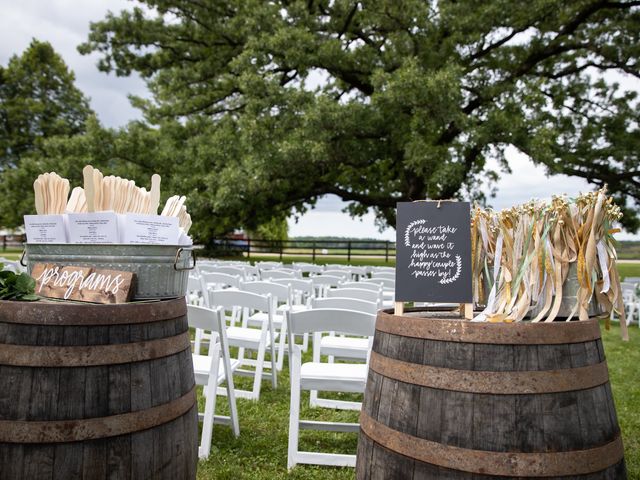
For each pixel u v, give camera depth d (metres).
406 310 2.59
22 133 33.31
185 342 2.29
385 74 12.16
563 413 1.80
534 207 2.09
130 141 15.25
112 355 1.96
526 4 13.02
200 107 17.47
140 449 2.00
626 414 4.25
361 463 2.08
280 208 16.88
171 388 2.14
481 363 1.82
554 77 16.42
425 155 11.73
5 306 1.93
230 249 21.59
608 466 1.84
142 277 2.19
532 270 2.05
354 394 4.78
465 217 2.16
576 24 14.43
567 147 15.85
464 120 11.70
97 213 2.26
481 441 1.78
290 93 12.98
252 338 4.57
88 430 1.90
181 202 2.61
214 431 3.78
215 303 4.41
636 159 15.03
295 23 14.89
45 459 1.86
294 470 3.15
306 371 3.40
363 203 16.42
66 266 2.28
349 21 15.45
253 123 12.70
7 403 1.88
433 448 1.83
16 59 34.72
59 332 1.92
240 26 15.60
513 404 1.79
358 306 3.99
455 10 13.35
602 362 1.95
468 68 14.11
